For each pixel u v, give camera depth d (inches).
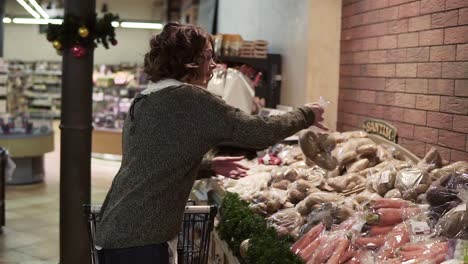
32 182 339.0
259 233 100.5
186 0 456.1
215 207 97.0
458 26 124.2
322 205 105.7
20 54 777.6
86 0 182.5
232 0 308.2
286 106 212.2
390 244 88.4
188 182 81.9
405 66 146.6
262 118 81.5
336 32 190.1
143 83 486.6
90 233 93.8
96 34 182.9
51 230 236.8
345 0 185.6
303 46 195.9
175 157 78.9
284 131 81.8
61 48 182.4
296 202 120.0
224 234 112.7
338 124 192.1
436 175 107.7
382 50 159.5
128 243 78.5
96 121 461.1
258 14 257.3
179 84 81.6
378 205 98.5
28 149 330.0
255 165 158.6
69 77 185.0
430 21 135.0
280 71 222.5
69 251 190.1
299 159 151.0
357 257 88.7
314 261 90.0
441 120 130.8
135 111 82.5
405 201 99.7
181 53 83.2
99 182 347.6
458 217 84.6
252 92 193.8
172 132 79.1
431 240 85.6
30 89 714.8
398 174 111.2
